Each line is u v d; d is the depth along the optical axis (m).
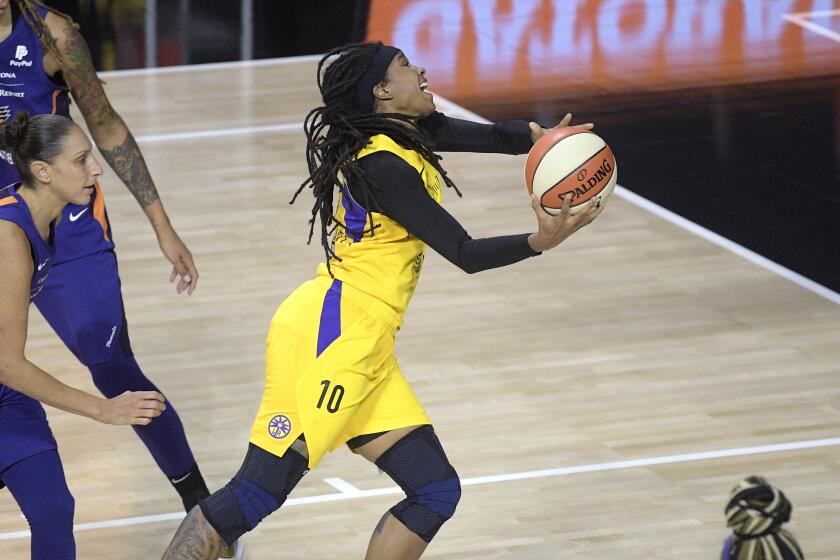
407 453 9.69
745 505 7.39
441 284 17.89
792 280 17.94
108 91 26.88
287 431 9.55
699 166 22.61
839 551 11.34
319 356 9.48
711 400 14.42
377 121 9.38
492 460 13.16
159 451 11.56
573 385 14.84
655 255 18.86
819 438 13.50
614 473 12.84
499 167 22.56
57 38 11.36
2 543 11.72
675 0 34.50
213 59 29.41
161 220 12.25
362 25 32.22
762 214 20.44
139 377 11.86
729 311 16.92
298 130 24.41
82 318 11.44
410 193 9.19
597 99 26.41
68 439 13.82
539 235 8.93
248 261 18.61
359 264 9.57
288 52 29.98
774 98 26.27
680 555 11.35
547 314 16.86
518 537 11.71
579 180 9.20
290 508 12.30
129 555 11.55
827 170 22.30
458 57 29.52
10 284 9.06
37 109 11.48
